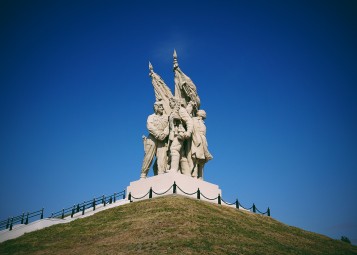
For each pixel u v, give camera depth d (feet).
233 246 69.77
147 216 82.74
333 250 82.99
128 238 72.33
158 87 114.83
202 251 65.00
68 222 90.02
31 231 86.53
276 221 100.12
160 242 68.39
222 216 87.76
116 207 93.81
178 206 87.40
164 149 108.27
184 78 113.60
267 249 71.67
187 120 107.04
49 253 70.18
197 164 109.91
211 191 106.83
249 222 89.61
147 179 104.12
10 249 74.79
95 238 75.41
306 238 89.10
